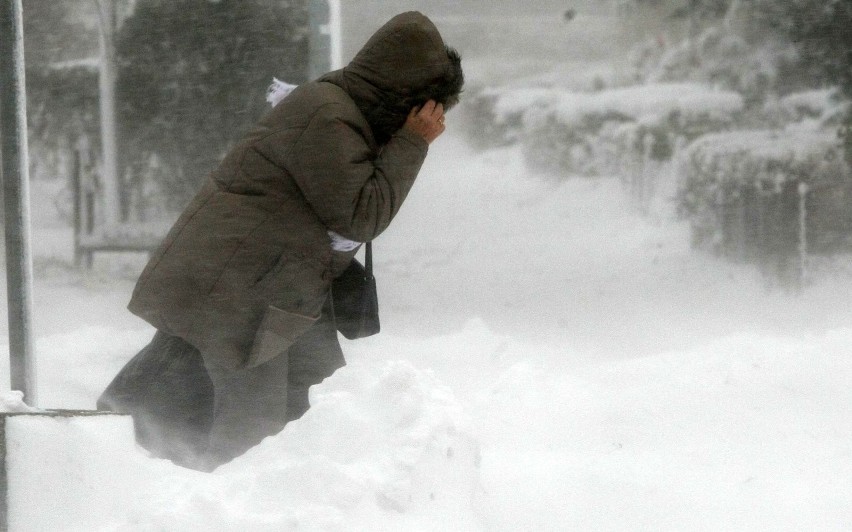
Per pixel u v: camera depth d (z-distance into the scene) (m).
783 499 13.45
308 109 13.58
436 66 13.88
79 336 26.05
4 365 21.16
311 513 9.76
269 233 13.60
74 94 54.22
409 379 11.30
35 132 56.06
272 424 13.95
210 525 9.75
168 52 44.03
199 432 14.66
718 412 16.94
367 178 13.48
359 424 10.91
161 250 13.84
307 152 13.41
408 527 10.08
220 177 14.00
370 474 10.33
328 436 10.90
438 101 14.02
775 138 50.84
